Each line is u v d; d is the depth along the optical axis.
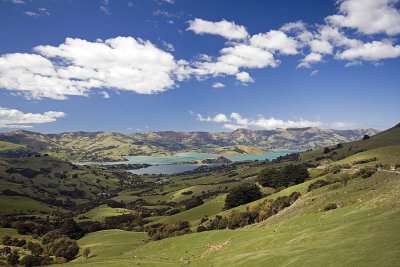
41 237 192.00
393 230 43.59
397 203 56.78
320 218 70.69
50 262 127.69
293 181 192.75
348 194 85.50
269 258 48.59
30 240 179.38
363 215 57.22
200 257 71.75
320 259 40.88
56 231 183.75
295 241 56.19
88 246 147.50
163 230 154.12
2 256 138.88
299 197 119.88
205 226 144.88
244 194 180.88
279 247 56.59
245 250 64.31
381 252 37.16
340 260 38.56
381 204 59.75
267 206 130.62
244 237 77.12
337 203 77.25
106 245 141.12
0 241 169.00
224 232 86.81
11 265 126.12
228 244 75.38
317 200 94.19
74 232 183.88
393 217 49.56
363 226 49.56
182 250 82.94
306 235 57.25
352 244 42.59
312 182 146.12
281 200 130.38
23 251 149.38
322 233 54.16
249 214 130.88
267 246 61.41
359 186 91.38
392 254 35.72
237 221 128.62
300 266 41.03
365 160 177.50
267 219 112.19
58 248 138.12
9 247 151.25
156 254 85.31
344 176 126.00
